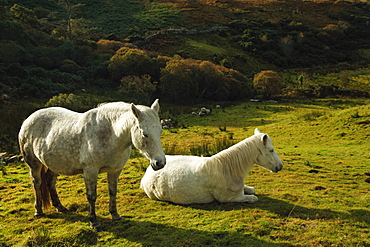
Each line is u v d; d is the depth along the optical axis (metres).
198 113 25.39
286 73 51.06
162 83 33.34
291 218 4.97
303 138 14.56
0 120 16.06
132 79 30.78
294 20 74.94
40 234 4.58
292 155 10.88
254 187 6.75
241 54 55.81
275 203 5.67
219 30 63.66
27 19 45.00
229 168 5.62
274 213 5.18
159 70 35.91
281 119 21.67
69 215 5.41
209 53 52.44
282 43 61.03
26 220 5.27
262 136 5.58
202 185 5.60
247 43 58.41
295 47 61.09
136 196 6.36
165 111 26.61
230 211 5.31
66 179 8.00
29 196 6.57
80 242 4.43
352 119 15.77
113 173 5.00
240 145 5.72
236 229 4.62
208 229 4.68
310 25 72.75
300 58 57.75
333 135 14.28
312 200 5.80
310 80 45.53
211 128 19.00
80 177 8.16
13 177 8.48
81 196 6.53
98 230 4.73
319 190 6.49
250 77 46.78
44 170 5.38
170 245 4.26
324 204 5.60
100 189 6.91
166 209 5.61
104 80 33.81
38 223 5.09
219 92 34.69
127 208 5.70
